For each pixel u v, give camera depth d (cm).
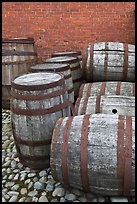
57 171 296
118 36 627
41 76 368
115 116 302
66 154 286
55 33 638
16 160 386
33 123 334
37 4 621
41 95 326
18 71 542
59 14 624
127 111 370
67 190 321
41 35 642
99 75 495
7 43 544
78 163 282
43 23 633
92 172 280
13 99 342
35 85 324
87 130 288
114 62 484
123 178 276
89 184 291
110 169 275
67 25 629
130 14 610
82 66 495
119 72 487
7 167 373
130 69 484
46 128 337
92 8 613
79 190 320
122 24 618
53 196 315
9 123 493
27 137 344
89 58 488
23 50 552
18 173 358
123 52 486
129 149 273
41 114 330
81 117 306
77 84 510
